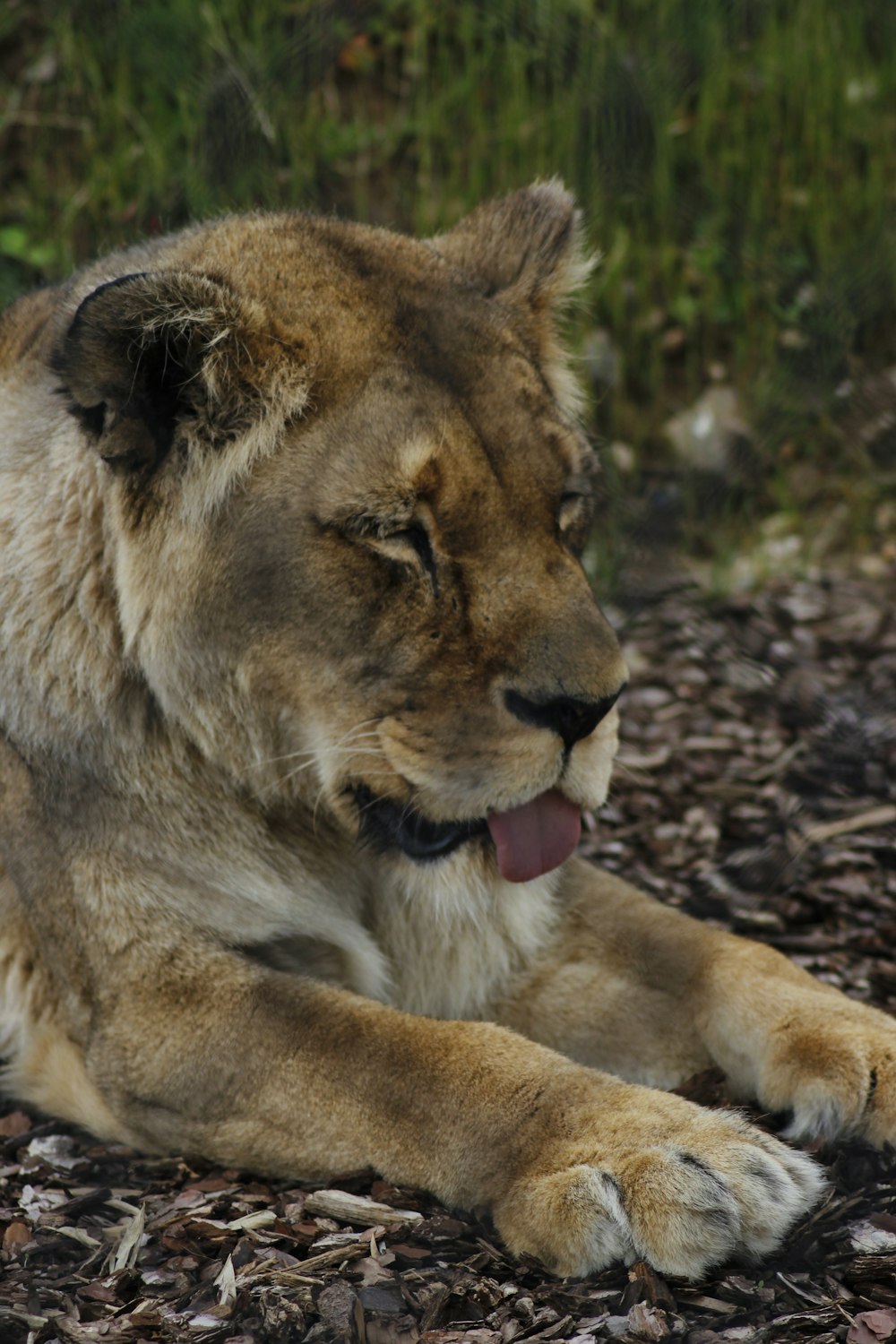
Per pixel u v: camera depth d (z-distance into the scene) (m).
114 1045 5.78
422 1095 5.26
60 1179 5.64
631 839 8.56
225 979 5.69
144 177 12.96
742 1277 4.61
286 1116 5.43
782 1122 5.57
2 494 6.01
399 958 6.30
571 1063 5.29
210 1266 4.86
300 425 5.44
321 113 13.86
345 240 6.05
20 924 6.30
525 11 13.70
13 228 13.27
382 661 5.37
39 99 13.67
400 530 5.29
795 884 7.90
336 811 5.77
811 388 13.49
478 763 5.32
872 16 14.73
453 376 5.50
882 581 12.16
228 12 13.16
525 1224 4.82
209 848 5.85
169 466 5.46
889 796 8.95
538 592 5.32
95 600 5.77
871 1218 4.87
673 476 13.16
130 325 5.18
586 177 13.59
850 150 14.47
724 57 14.12
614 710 5.68
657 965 6.21
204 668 5.61
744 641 11.06
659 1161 4.73
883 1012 5.90
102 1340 4.45
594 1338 4.32
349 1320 4.45
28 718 5.93
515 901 6.09
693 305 13.95
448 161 14.01
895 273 13.72
